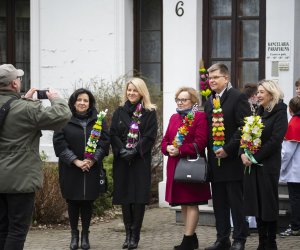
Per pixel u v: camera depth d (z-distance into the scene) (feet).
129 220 26.78
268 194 24.06
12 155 20.25
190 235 25.34
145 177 26.71
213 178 25.09
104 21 39.04
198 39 35.22
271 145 23.91
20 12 42.75
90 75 39.40
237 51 35.83
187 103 25.84
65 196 26.35
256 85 28.60
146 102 27.02
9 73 20.62
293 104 28.40
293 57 34.22
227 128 24.81
